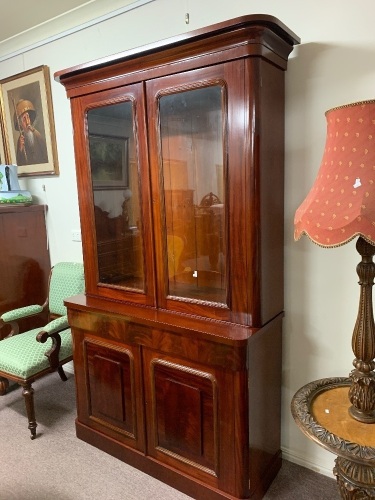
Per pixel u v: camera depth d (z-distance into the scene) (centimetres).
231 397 150
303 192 168
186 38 141
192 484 167
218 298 160
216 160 154
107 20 221
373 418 123
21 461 194
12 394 261
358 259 160
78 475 184
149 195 169
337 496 167
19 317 251
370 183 101
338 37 152
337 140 109
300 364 181
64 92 254
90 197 192
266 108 144
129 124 172
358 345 122
